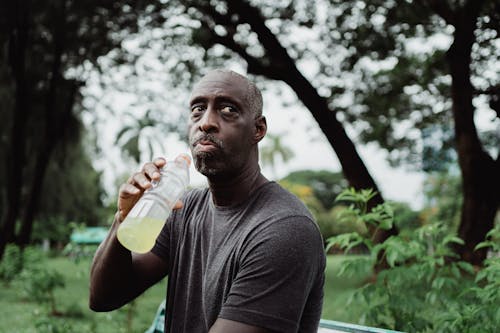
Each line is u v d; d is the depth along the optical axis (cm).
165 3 966
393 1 902
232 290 129
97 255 154
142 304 662
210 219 149
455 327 248
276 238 128
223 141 139
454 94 802
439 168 1434
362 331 194
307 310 142
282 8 1037
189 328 144
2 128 1370
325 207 4625
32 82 1234
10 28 1046
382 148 1323
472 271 280
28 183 1792
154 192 135
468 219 802
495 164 796
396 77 1118
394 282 279
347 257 319
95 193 2394
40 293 688
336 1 959
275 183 149
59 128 1222
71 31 1039
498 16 774
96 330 553
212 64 1172
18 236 1180
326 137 900
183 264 152
